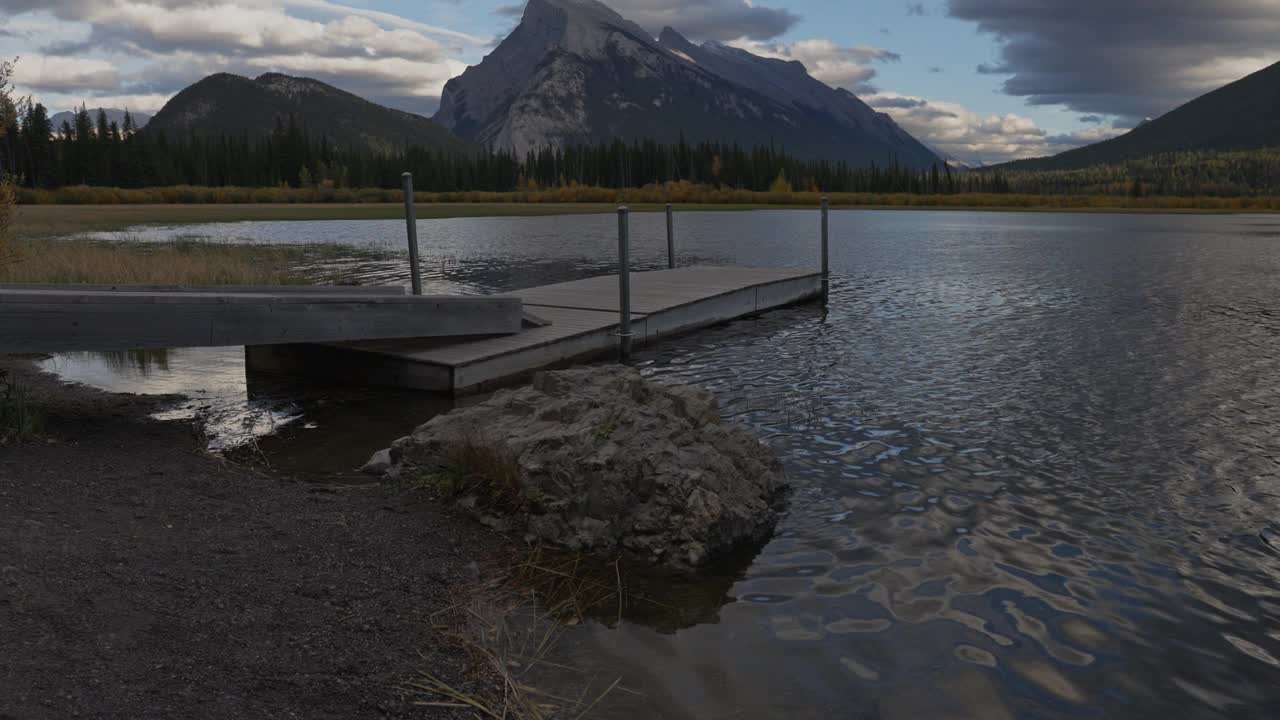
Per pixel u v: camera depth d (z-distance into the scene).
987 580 4.68
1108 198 99.38
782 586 4.63
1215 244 35.06
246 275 16.55
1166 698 3.56
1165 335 12.78
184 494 5.46
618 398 6.31
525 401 6.62
